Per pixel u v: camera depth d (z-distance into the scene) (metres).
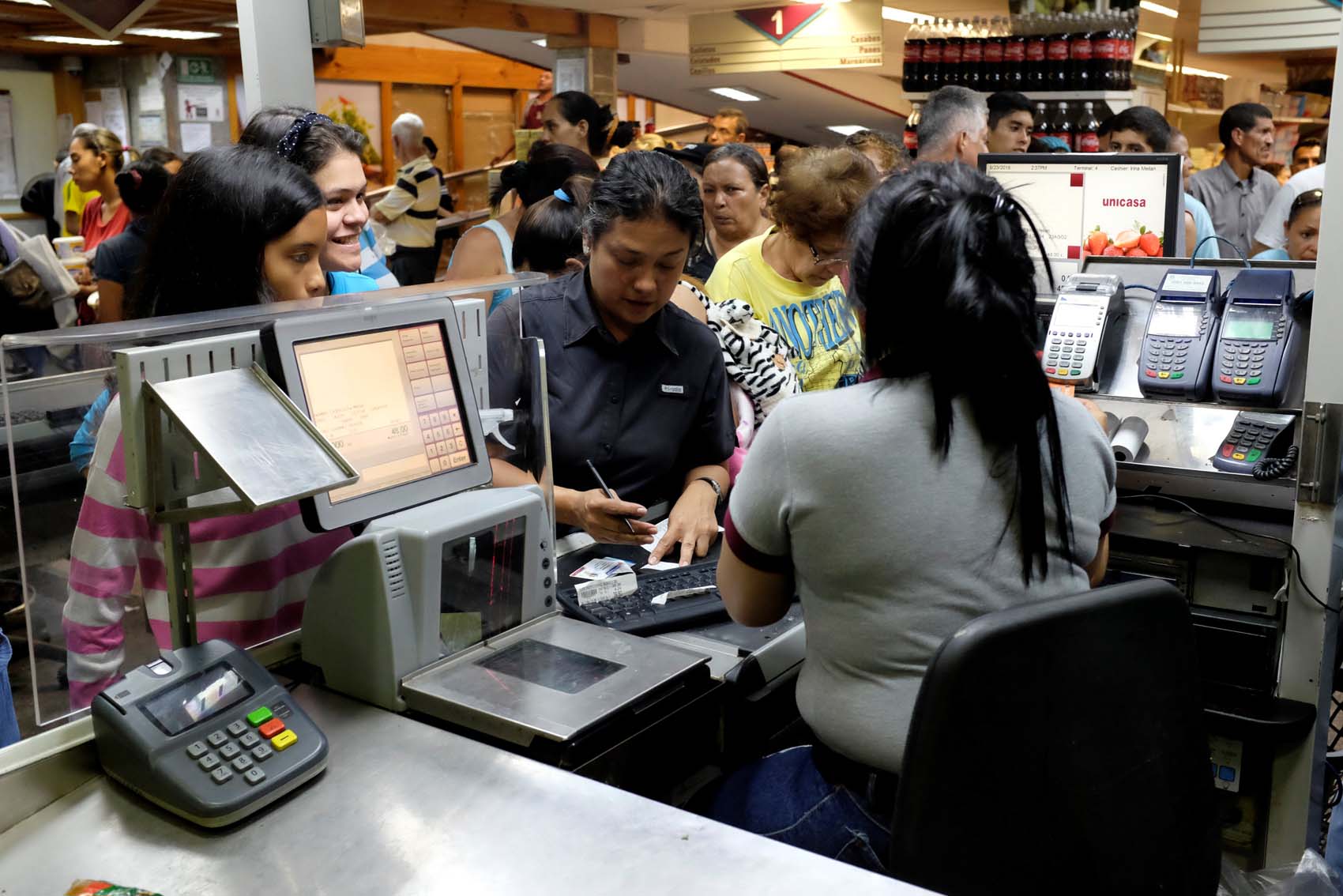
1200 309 2.29
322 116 2.30
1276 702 2.08
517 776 1.31
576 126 4.89
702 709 1.56
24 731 2.45
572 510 1.98
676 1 6.67
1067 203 3.15
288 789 1.26
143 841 1.20
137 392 1.27
